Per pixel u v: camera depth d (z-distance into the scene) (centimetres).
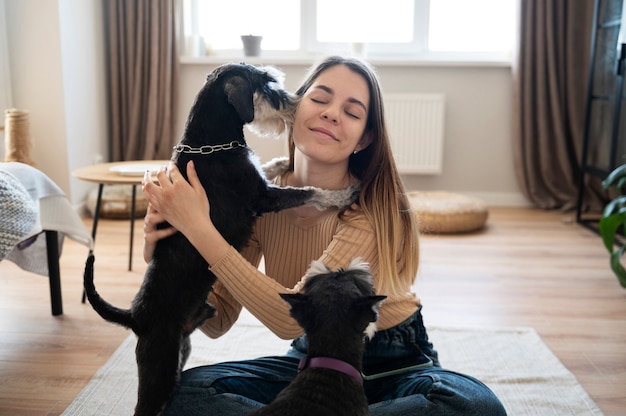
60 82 420
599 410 204
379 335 154
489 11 506
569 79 479
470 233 427
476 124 507
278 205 156
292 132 171
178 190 135
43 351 241
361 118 153
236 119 160
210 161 153
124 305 283
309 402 114
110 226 427
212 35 520
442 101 491
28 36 416
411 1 505
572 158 500
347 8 508
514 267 353
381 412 129
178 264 143
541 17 470
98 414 197
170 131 495
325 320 122
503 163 513
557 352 248
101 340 252
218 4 513
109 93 500
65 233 271
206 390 137
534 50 480
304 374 121
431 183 519
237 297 138
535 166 503
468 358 241
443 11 508
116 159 496
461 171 516
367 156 165
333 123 149
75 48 438
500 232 430
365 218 153
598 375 230
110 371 225
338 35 514
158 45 478
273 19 514
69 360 235
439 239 411
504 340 257
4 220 209
